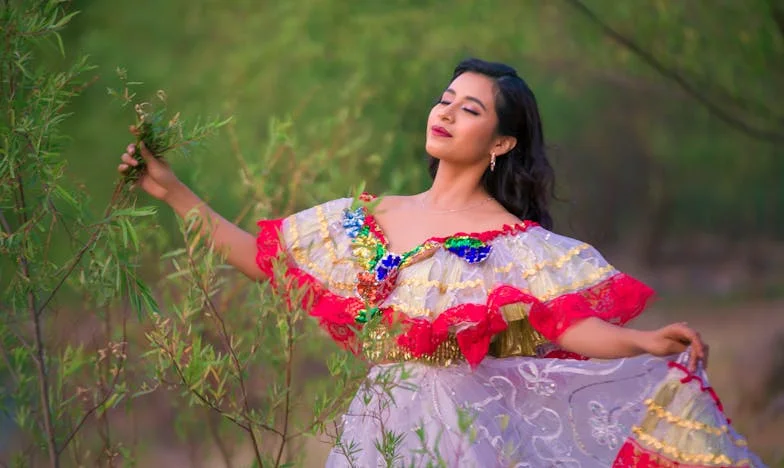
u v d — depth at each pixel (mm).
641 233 30578
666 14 9766
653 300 4582
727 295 26016
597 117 21656
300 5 11062
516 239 4734
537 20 11086
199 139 4562
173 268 5906
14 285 4340
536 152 5137
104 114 11266
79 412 5176
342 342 4758
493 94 4992
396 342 4621
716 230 32188
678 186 28438
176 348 4262
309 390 5613
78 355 4781
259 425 4414
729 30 10047
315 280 4770
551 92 13109
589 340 4434
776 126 10883
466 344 4531
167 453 8242
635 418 4520
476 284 4633
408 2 10992
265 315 4516
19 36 4254
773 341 13680
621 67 11352
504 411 4637
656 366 4551
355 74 10336
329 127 8023
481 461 4465
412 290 4633
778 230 30688
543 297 4562
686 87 10430
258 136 11109
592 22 10414
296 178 6492
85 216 4387
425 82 10766
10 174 4203
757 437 10625
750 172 19734
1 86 4367
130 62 12211
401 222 4934
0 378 5703
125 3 12680
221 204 7797
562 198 6695
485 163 5023
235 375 4480
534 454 4547
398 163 9656
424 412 4598
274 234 4879
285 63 11367
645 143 24094
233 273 6066
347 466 4641
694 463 4172
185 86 12109
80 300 5453
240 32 12312
